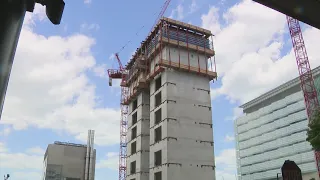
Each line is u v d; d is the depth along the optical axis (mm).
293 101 180625
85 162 164125
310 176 160375
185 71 92438
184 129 85438
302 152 168750
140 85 101812
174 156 81688
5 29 4488
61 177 156500
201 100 91188
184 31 99250
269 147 194000
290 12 11750
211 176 83812
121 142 131125
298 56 131125
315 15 11891
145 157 97625
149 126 102000
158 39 96125
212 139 87875
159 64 89500
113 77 135250
